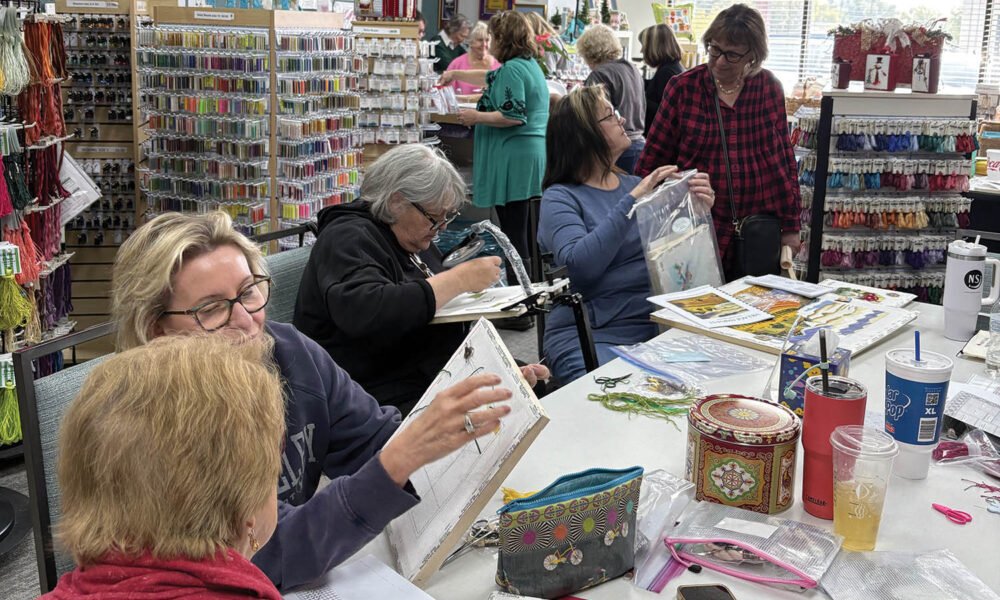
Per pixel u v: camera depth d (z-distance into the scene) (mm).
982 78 7680
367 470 1153
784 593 1175
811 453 1355
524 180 4914
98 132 4047
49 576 1381
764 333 2232
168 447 774
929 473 1533
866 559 1238
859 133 4066
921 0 7926
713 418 1396
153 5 4004
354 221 2219
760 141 3387
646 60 6043
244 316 1299
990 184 4711
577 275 2680
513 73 4770
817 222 4203
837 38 4266
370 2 4977
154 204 3848
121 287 1286
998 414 1695
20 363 1350
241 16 3590
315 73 3746
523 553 1131
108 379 813
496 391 1131
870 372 2037
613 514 1172
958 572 1206
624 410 1766
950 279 2277
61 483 814
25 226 2969
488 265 2180
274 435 854
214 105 3666
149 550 789
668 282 2697
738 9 3275
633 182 2990
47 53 3107
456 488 1229
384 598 1126
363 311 2062
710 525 1300
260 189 3707
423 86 4723
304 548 1138
